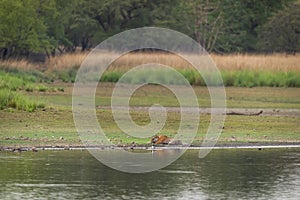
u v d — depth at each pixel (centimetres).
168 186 5666
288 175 6156
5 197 5197
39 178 5891
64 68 18075
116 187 5609
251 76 16162
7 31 19538
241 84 15975
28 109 9962
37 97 12169
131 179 5950
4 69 17212
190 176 6103
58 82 16525
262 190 5538
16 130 8656
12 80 13838
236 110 11719
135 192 5438
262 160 6956
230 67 16750
